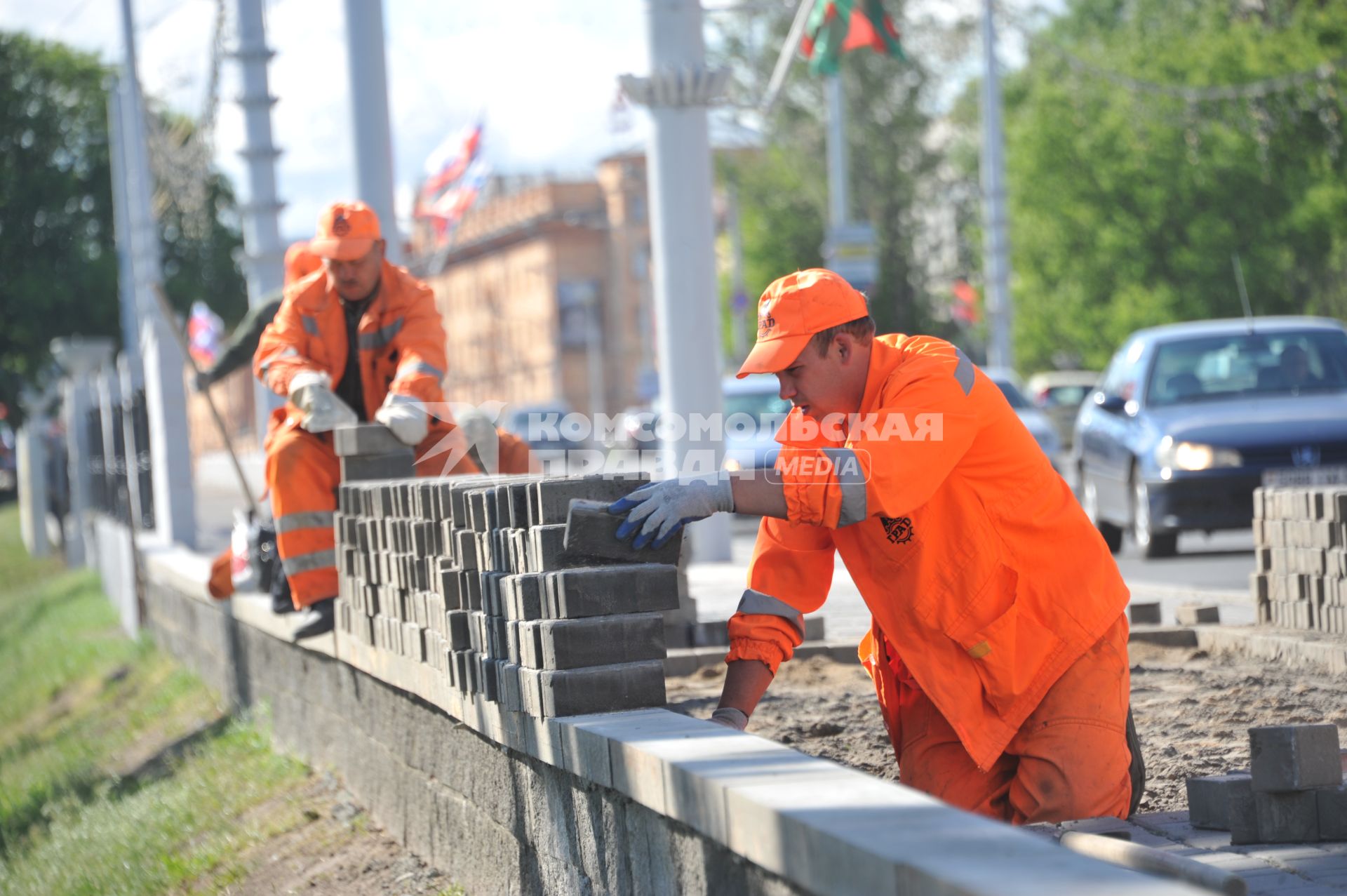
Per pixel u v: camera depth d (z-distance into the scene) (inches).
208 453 3201.3
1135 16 4520.2
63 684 1475.1
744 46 3708.2
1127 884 211.0
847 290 352.5
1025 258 4131.4
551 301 6619.1
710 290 1258.6
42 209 4970.5
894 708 382.0
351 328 647.1
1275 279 3627.0
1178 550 1302.9
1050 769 355.9
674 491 350.9
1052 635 356.2
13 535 4020.7
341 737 684.7
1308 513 634.2
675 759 313.1
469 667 452.1
